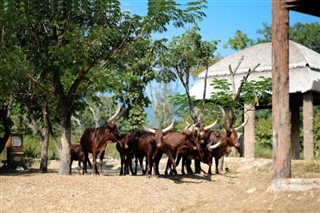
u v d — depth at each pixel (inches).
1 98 854.5
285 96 416.2
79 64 676.7
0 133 960.3
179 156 687.7
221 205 417.4
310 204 365.4
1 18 635.5
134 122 1269.7
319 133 1243.8
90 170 935.7
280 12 424.5
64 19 684.7
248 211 381.4
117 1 674.8
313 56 954.1
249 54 997.2
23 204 495.5
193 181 635.5
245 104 887.7
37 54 665.6
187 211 438.0
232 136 719.1
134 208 490.9
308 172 721.6
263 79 888.3
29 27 652.1
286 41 421.4
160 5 659.4
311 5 435.8
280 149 413.4
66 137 701.3
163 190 568.1
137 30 693.3
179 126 1267.2
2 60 639.8
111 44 703.1
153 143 635.5
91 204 499.8
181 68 884.6
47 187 556.7
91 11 688.4
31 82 730.8
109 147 1421.0
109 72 719.1
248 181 649.6
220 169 802.2
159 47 714.2
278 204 381.1
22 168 912.9
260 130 1262.3
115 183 583.8
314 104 1075.9
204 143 697.6
